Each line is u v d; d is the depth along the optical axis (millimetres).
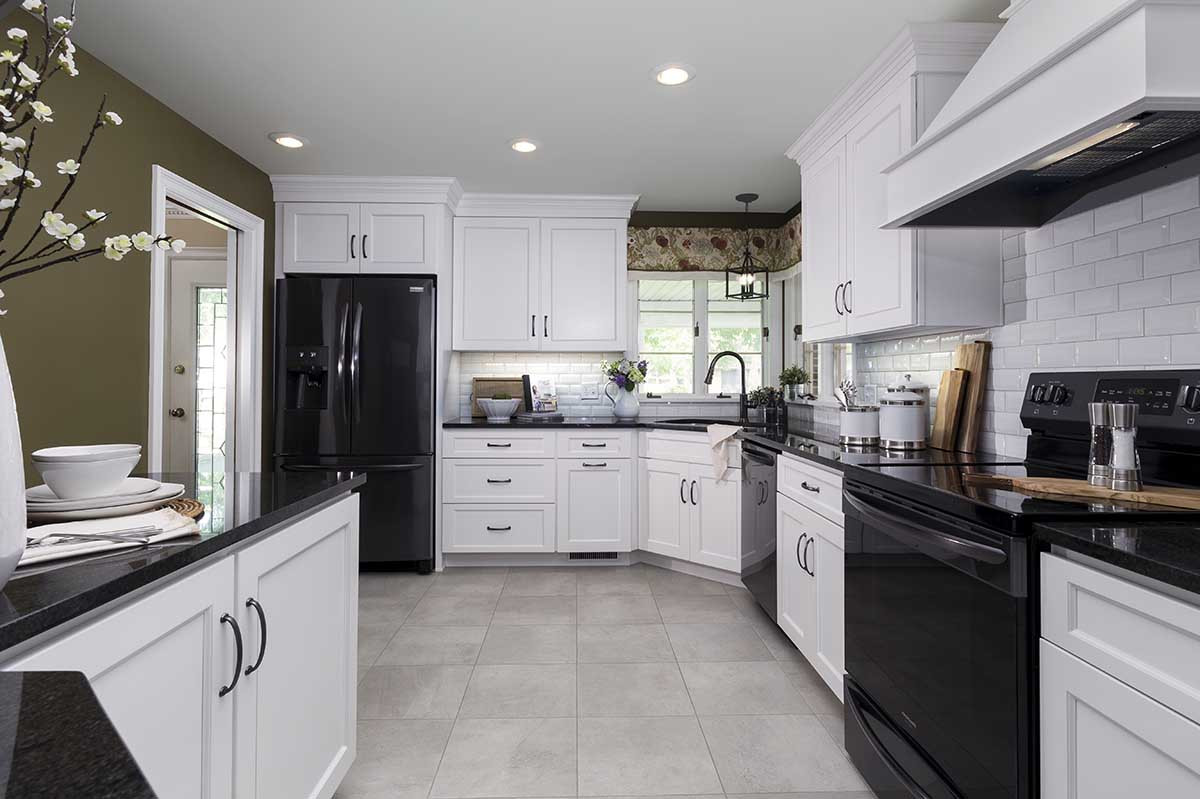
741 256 4465
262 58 2322
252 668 1147
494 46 2248
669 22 2100
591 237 4082
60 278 2129
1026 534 1148
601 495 3850
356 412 3658
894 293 2262
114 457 1127
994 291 2176
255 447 3449
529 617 3014
